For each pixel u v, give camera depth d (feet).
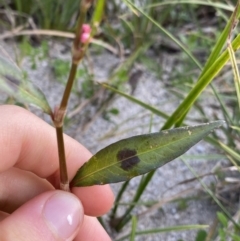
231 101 0.80
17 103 0.69
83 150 0.49
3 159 0.44
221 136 0.74
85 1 0.22
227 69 0.79
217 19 0.95
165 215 0.66
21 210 0.39
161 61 0.89
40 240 0.38
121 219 0.62
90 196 0.49
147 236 0.64
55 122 0.29
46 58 0.83
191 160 0.73
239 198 0.67
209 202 0.67
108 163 0.33
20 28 0.83
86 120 0.77
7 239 0.38
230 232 0.56
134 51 0.86
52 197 0.40
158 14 0.91
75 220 0.40
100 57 0.89
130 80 0.83
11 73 0.28
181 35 0.84
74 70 0.25
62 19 0.87
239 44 0.40
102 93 0.79
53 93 0.80
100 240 0.53
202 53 0.89
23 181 0.49
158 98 0.83
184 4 0.90
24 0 0.88
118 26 0.92
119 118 0.79
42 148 0.47
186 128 0.31
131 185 0.70
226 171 0.69
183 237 0.64
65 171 0.33
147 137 0.32
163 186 0.70
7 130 0.44
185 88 0.78
